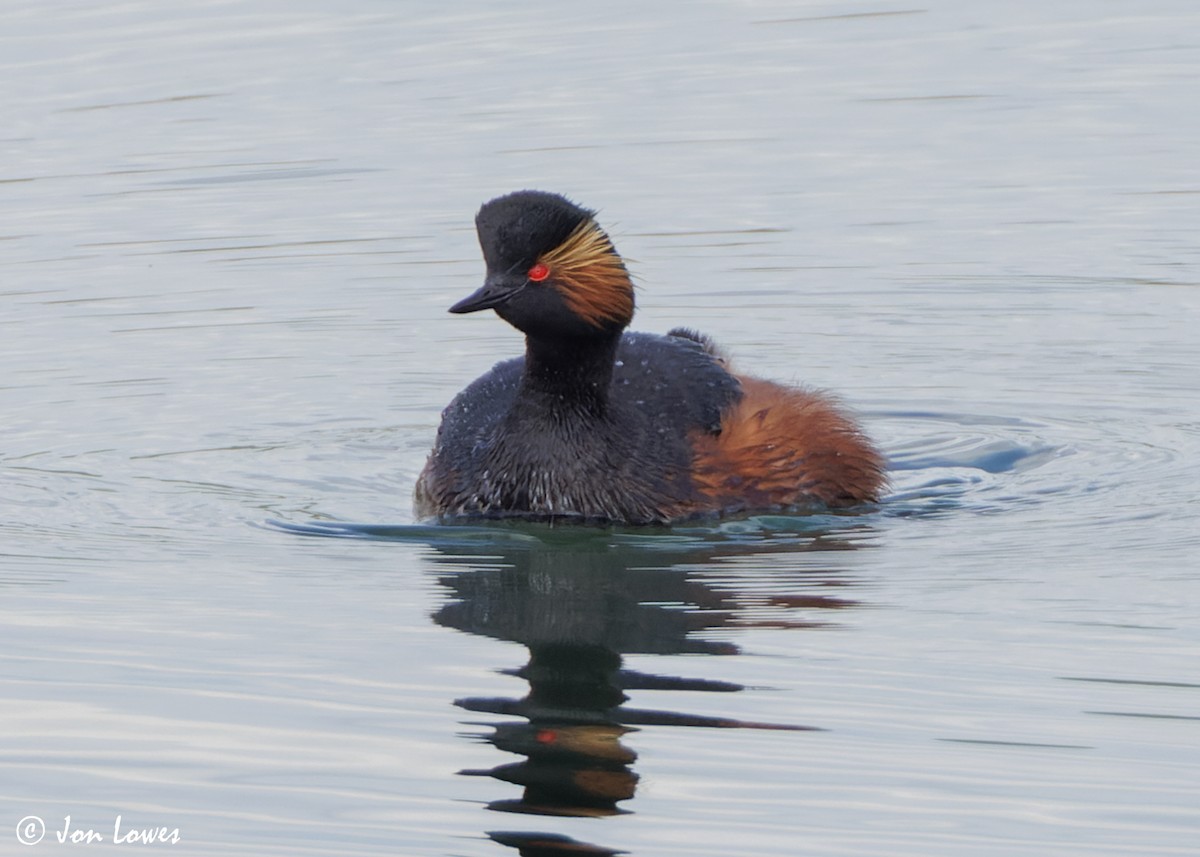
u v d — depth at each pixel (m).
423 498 14.20
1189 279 20.34
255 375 17.92
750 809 8.67
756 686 10.14
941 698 9.91
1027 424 16.44
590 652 10.70
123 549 12.98
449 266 21.05
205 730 9.64
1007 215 22.52
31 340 18.78
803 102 26.91
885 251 21.41
